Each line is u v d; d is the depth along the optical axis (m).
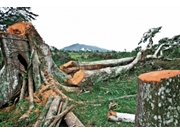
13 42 5.32
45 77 5.68
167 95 2.34
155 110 2.38
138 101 2.67
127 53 11.59
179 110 2.39
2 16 9.19
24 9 9.88
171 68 7.76
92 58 12.03
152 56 8.89
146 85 2.46
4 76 5.10
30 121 4.00
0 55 6.48
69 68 7.13
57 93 5.07
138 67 8.30
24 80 5.39
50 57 6.32
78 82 6.34
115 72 7.34
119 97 5.40
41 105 4.55
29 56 5.73
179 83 2.39
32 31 5.84
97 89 6.13
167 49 9.87
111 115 4.15
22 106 4.53
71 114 4.13
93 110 4.60
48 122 3.79
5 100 4.96
